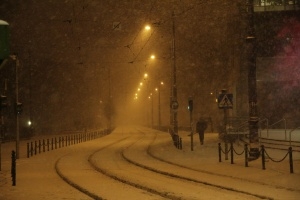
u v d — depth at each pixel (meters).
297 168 20.84
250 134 24.81
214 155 30.23
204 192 15.48
